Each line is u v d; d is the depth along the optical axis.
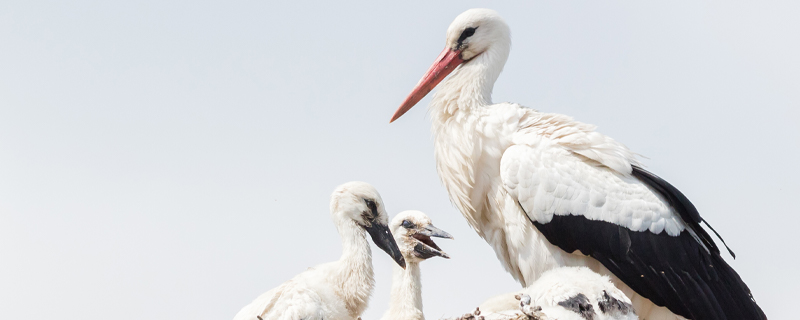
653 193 13.48
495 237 14.14
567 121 13.88
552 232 13.24
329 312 12.80
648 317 13.78
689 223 13.64
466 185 13.91
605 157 13.43
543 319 10.67
